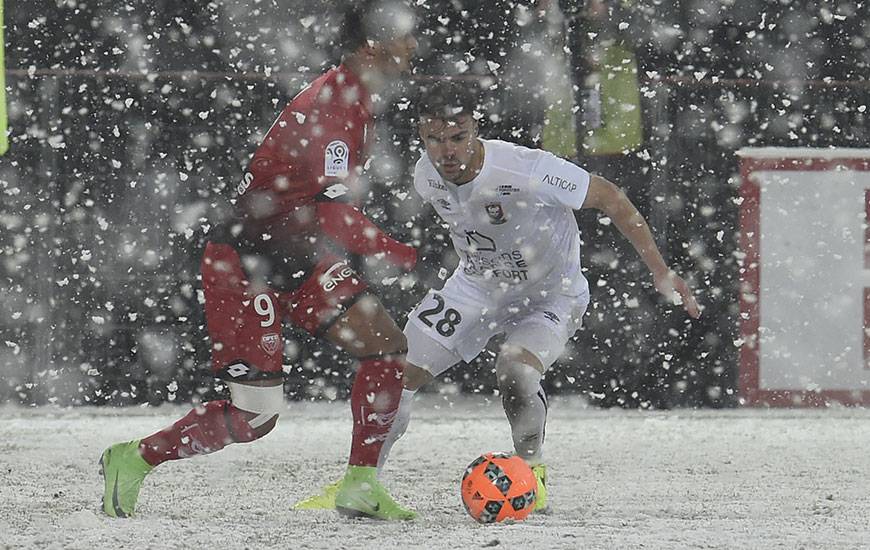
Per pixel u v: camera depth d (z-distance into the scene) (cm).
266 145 1645
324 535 1532
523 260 1839
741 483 2167
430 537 1508
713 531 1559
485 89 3475
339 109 1628
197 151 3459
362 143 1666
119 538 1511
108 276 3456
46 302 3444
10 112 3403
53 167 3425
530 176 1753
